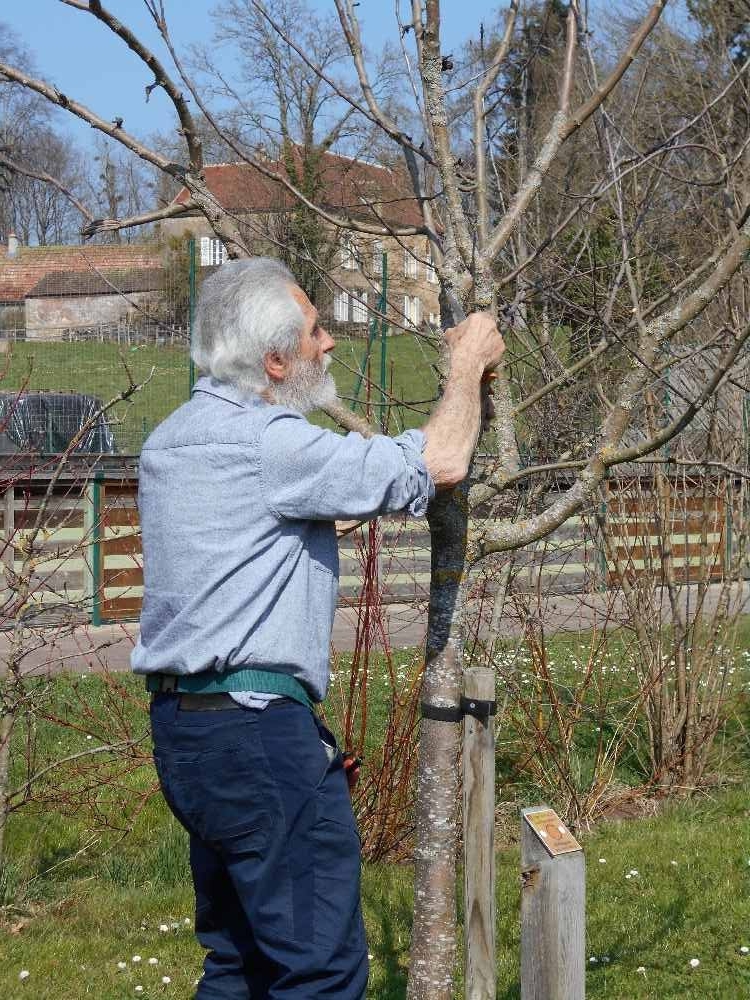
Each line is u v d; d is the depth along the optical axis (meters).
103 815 5.41
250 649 2.25
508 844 5.49
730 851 5.35
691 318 2.76
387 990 3.96
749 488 6.25
